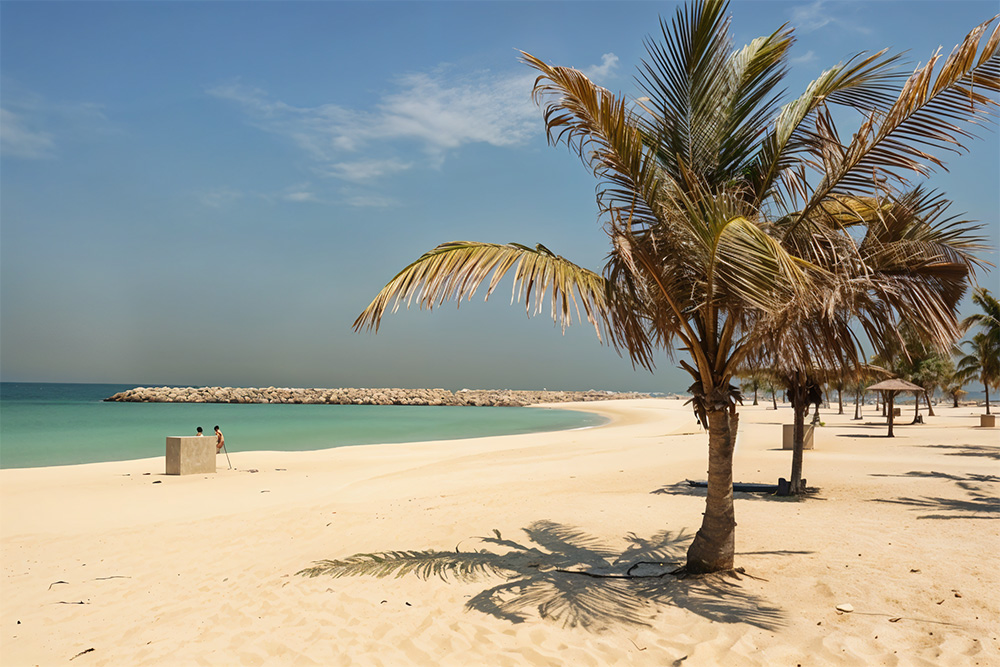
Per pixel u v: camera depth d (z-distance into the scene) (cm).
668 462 1573
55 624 550
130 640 508
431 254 571
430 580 600
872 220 586
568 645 430
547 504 956
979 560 560
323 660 441
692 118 561
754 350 543
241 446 2889
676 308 534
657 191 531
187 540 840
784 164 557
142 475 1588
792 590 504
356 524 873
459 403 10600
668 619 463
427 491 1190
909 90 460
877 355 563
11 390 16862
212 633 511
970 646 383
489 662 416
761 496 1026
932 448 1889
